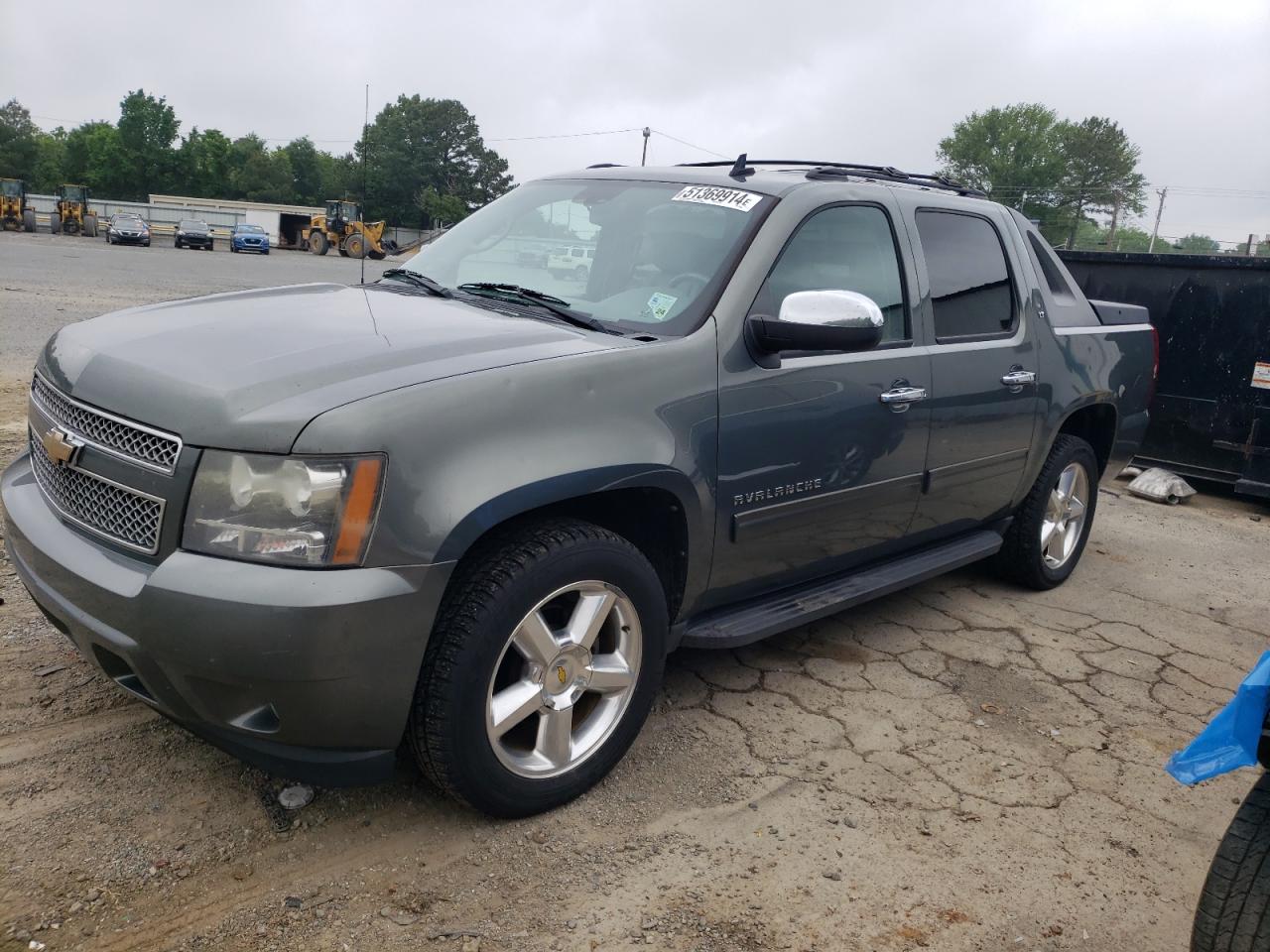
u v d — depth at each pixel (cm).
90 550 254
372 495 235
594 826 288
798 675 399
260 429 233
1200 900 207
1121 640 470
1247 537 684
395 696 245
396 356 265
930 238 411
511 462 256
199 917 238
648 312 323
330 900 248
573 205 382
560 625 294
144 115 10150
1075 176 10656
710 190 363
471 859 268
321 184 11050
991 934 258
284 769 249
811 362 342
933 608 489
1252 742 189
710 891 264
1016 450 453
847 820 302
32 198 6178
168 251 4228
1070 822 312
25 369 879
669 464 293
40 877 245
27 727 309
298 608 226
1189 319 772
